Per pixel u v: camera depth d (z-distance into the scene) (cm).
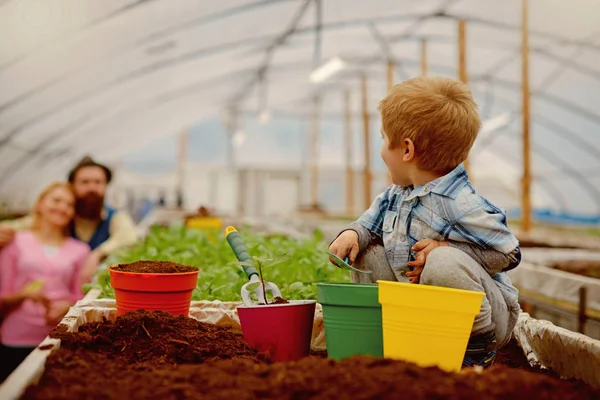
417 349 174
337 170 2809
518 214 2061
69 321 222
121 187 2825
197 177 2859
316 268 338
